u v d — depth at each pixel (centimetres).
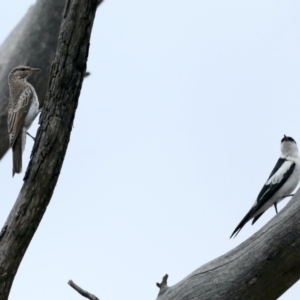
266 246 1044
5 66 1547
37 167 1020
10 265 1024
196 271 1077
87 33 1005
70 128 1030
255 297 1059
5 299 1036
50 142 1017
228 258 1067
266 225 1067
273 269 1045
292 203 1060
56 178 1032
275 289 1062
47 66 1550
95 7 1002
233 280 1052
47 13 1548
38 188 1023
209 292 1052
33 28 1550
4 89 1529
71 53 1004
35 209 1027
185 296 1057
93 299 1049
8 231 1023
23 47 1547
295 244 1033
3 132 1532
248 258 1052
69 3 995
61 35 1005
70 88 1015
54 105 1017
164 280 1088
